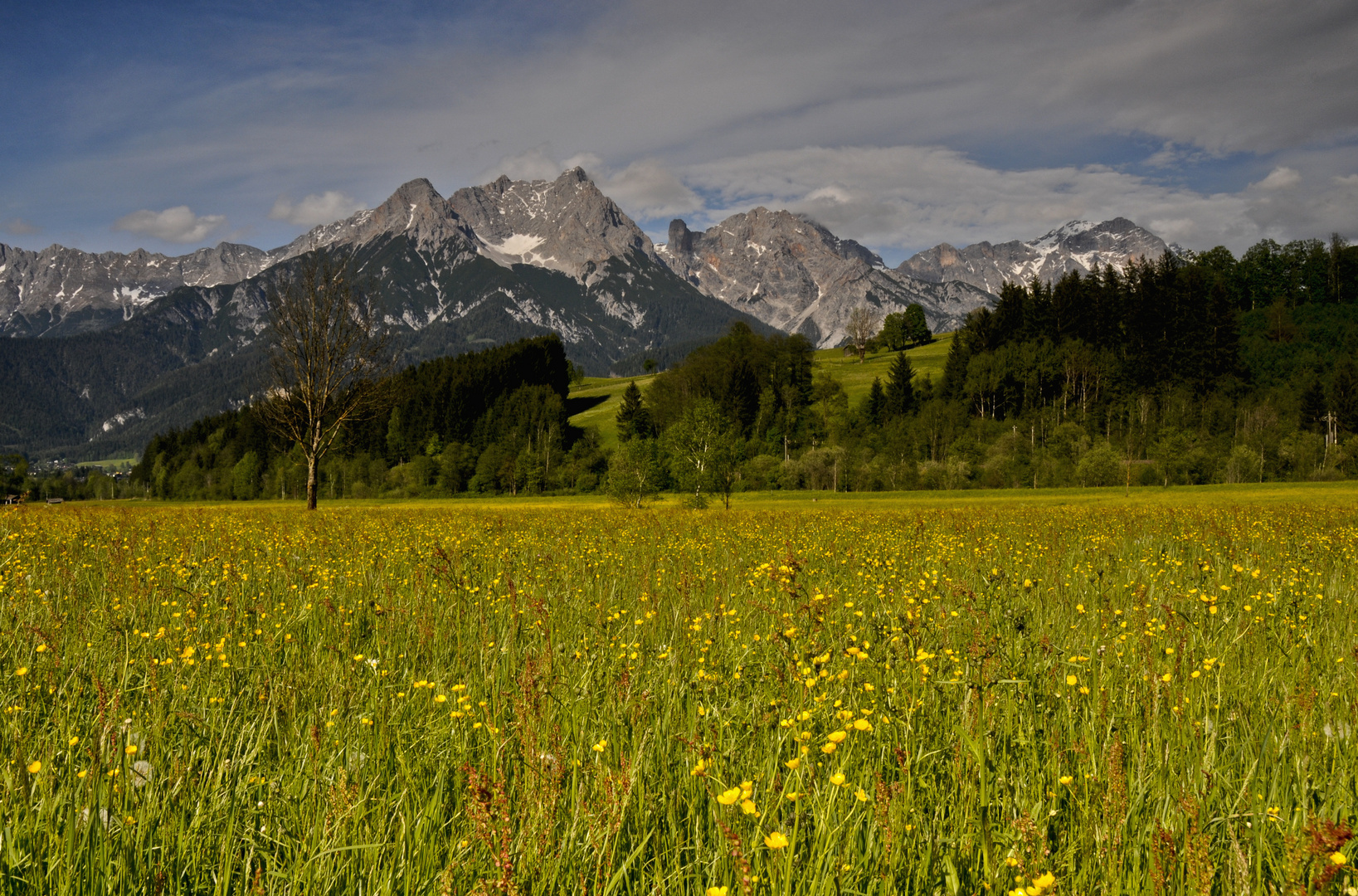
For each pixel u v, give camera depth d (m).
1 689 4.38
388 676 4.92
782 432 119.00
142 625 6.29
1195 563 10.70
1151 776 3.26
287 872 2.54
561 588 8.60
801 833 2.69
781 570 7.62
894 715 3.83
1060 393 120.06
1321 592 8.06
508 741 3.38
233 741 3.71
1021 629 5.42
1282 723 3.87
